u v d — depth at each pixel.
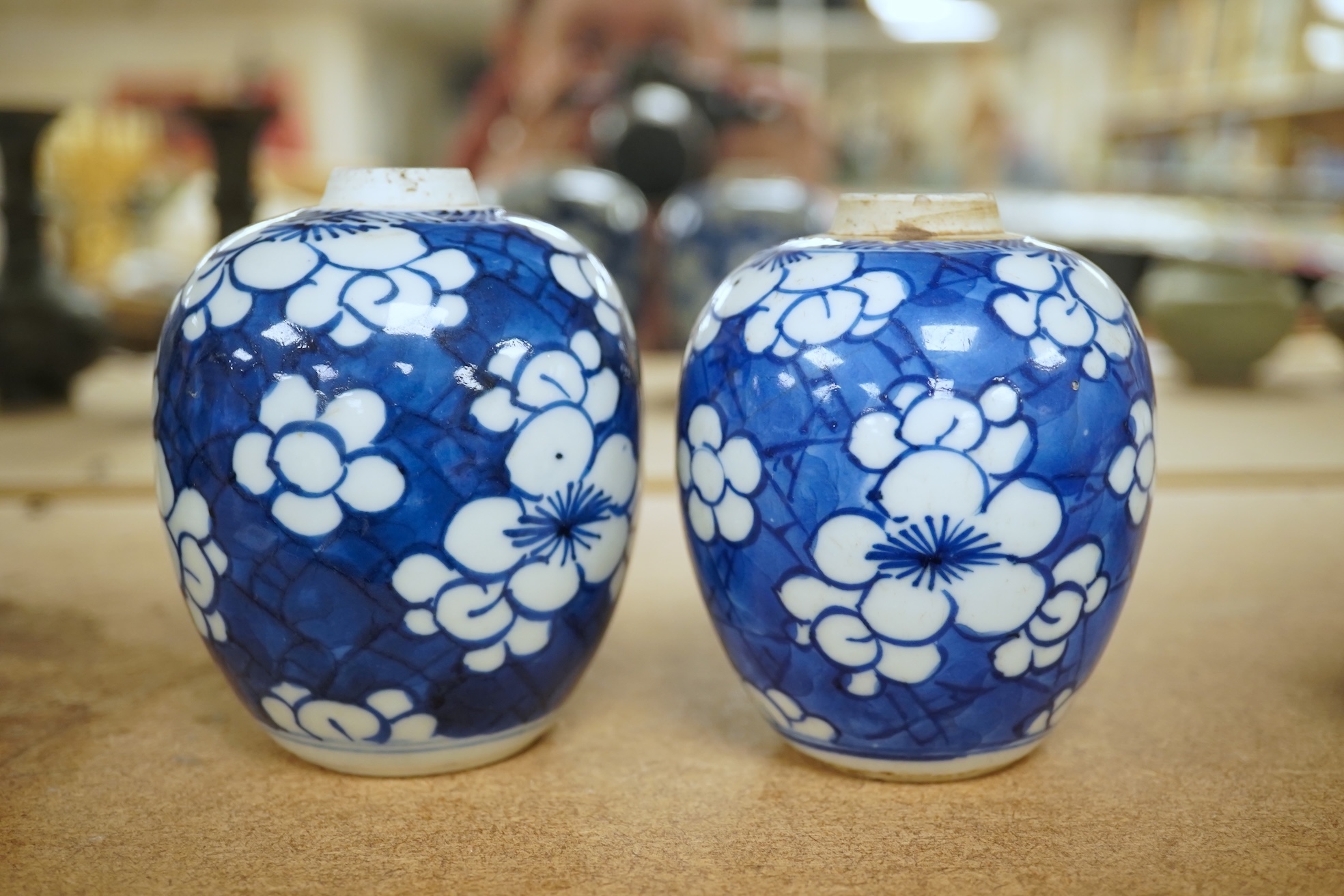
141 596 1.12
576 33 2.60
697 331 0.75
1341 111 2.61
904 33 3.33
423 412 0.67
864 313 0.67
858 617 0.68
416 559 0.68
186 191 2.85
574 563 0.73
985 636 0.68
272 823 0.71
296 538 0.68
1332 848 0.67
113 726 0.85
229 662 0.75
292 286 0.68
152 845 0.68
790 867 0.66
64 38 4.41
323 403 0.67
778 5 3.36
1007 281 0.68
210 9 4.38
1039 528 0.66
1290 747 0.79
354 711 0.73
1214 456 1.57
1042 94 3.54
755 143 2.41
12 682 0.93
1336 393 2.04
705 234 1.85
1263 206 2.67
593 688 0.91
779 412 0.68
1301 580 1.13
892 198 0.73
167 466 0.72
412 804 0.73
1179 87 2.99
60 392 2.00
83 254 2.58
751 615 0.72
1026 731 0.74
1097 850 0.67
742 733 0.83
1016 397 0.65
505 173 2.45
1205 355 2.07
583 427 0.71
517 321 0.69
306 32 4.40
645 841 0.69
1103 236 2.39
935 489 0.65
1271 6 2.69
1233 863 0.65
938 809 0.72
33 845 0.68
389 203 0.74
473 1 4.40
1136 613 1.05
